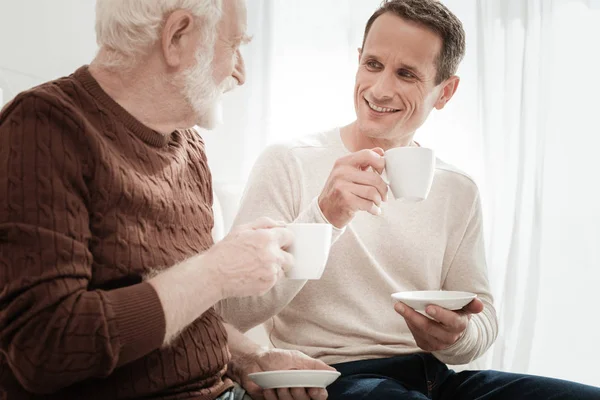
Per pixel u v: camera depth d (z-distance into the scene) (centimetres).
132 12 130
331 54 305
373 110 185
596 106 283
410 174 146
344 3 305
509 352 276
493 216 283
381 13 189
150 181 133
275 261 127
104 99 132
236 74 144
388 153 150
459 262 197
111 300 115
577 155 283
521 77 287
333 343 178
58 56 253
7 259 113
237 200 230
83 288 116
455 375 183
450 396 180
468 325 178
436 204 194
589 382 279
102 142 126
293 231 134
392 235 188
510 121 287
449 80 197
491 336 189
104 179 124
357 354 176
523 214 284
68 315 112
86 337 112
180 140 151
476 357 186
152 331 116
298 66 307
